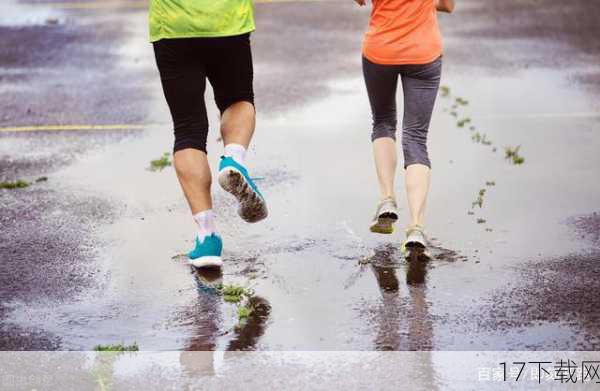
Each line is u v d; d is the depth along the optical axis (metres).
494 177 17.97
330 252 14.76
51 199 17.67
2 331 12.55
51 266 14.68
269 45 30.48
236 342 12.01
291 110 23.17
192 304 13.17
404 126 14.80
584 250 14.56
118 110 23.91
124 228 16.17
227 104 14.27
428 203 16.69
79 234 15.95
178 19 13.51
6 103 24.78
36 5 38.81
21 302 13.45
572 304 12.77
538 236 15.15
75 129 22.38
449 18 33.81
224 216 16.42
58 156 20.34
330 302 13.05
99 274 14.32
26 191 18.16
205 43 13.71
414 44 14.44
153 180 18.61
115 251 15.18
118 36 32.72
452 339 11.90
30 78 27.48
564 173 18.11
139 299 13.41
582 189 17.23
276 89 25.14
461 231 15.41
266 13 35.75
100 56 30.00
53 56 30.20
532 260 14.23
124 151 20.61
